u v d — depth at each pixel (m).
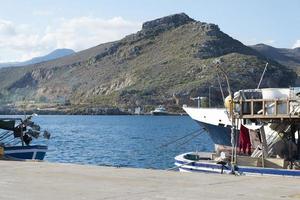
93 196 12.05
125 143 97.94
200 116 42.78
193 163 29.58
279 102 26.39
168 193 12.43
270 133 30.31
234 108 27.44
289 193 12.47
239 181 14.60
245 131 29.05
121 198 11.79
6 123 40.56
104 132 142.25
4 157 29.16
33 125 41.75
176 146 85.00
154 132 138.75
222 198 11.74
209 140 98.62
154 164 61.12
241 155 29.92
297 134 30.73
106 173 16.25
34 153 40.09
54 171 16.75
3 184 13.88
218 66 38.22
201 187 13.40
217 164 28.19
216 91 151.38
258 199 11.62
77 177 15.30
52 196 12.05
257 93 30.92
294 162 27.48
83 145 93.06
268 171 26.12
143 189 13.05
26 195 12.16
